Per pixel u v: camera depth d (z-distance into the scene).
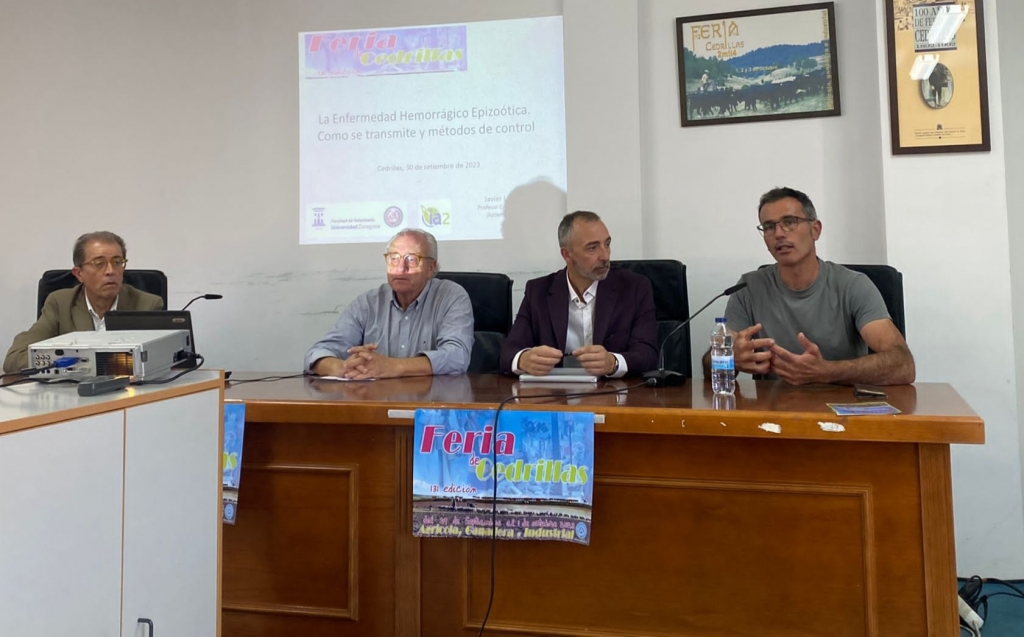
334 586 1.36
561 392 1.42
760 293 1.87
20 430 0.72
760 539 1.18
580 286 2.03
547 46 2.58
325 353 1.89
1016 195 2.21
